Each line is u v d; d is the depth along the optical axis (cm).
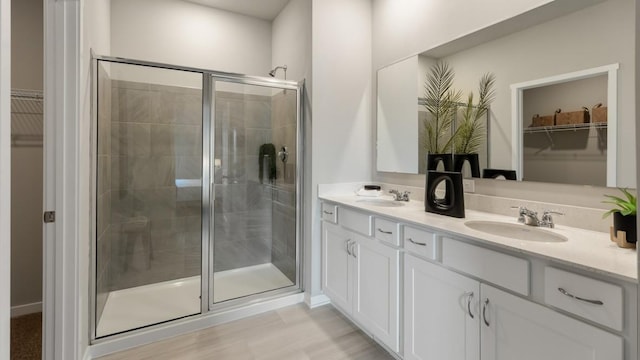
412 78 230
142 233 265
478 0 183
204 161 242
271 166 298
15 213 230
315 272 251
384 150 258
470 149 191
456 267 139
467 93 192
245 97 276
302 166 262
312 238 250
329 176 255
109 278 244
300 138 260
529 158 162
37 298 237
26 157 232
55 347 153
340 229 226
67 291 154
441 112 209
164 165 269
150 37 282
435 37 211
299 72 269
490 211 180
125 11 271
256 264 303
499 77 175
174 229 276
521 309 113
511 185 171
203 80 244
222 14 314
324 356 186
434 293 150
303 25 260
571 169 146
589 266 94
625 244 112
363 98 269
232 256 291
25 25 229
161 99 261
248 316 235
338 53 256
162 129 264
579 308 98
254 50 331
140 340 198
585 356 96
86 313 180
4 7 70
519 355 114
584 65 140
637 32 80
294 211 268
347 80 260
